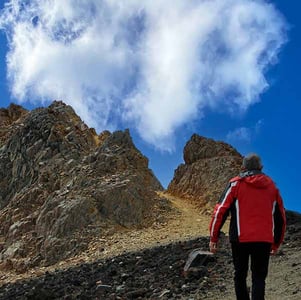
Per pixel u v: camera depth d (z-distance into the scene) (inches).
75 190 1195.9
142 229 1083.9
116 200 1122.0
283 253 477.1
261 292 264.2
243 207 269.1
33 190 1336.1
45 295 464.8
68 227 1068.5
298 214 703.1
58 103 1732.3
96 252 940.0
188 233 981.8
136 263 561.3
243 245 267.6
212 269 448.8
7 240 1179.9
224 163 1328.7
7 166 1616.6
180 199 1318.9
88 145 1534.2
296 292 344.8
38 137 1576.0
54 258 1020.5
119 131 1390.3
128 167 1272.1
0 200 1547.7
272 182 277.3
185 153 1449.3
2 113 2100.1
